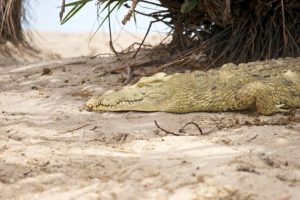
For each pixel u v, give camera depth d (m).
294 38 20.70
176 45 23.20
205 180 10.55
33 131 14.84
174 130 14.53
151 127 15.00
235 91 16.33
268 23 20.83
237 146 12.73
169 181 10.60
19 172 11.18
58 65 25.25
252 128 14.18
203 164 11.40
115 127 15.15
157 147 12.90
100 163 11.76
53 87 20.80
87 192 10.21
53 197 10.05
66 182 10.71
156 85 17.00
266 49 20.77
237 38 21.02
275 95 15.98
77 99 18.77
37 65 26.06
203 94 16.56
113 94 17.16
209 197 9.91
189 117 16.06
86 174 11.10
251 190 10.12
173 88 16.77
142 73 21.02
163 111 16.81
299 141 12.98
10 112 17.42
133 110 16.95
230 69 17.41
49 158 12.08
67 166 11.58
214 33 22.28
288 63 17.73
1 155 12.20
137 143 13.34
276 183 10.39
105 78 21.39
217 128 14.45
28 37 37.56
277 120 15.20
